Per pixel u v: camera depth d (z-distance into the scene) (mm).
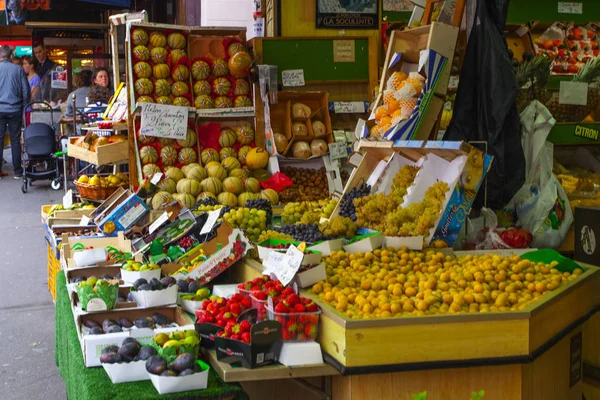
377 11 7117
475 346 2803
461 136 4672
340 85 7125
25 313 6121
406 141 4312
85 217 5961
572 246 4660
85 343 2891
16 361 5039
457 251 4031
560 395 3400
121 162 6828
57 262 5723
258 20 7270
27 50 20047
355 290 3141
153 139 6445
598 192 5066
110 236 5152
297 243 3945
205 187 6102
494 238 4273
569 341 3465
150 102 6355
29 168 12273
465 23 5156
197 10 11430
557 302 3141
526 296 3082
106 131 6809
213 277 3934
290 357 2771
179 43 6590
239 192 6172
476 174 4008
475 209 4637
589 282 3525
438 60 4719
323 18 7023
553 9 6832
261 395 3479
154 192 5848
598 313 3811
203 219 4496
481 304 2980
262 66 6547
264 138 6711
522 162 4516
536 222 4504
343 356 2723
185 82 6617
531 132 4637
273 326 2758
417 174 4223
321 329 2893
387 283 3232
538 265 3553
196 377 2623
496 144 4469
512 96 4426
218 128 6668
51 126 11883
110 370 2699
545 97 5215
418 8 5633
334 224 4371
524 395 2986
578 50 6793
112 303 3393
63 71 14938
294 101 6871
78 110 10664
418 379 2842
